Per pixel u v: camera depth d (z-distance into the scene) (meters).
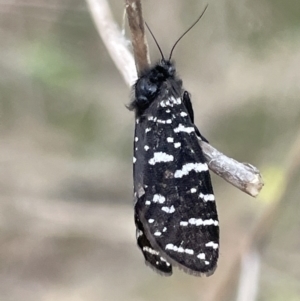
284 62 0.14
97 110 0.17
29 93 0.16
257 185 0.08
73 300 0.15
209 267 0.08
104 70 0.16
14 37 0.15
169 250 0.08
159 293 0.15
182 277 0.15
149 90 0.08
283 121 0.15
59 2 0.15
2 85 0.16
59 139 0.17
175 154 0.08
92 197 0.17
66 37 0.15
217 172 0.08
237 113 0.15
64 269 0.16
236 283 0.10
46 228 0.16
